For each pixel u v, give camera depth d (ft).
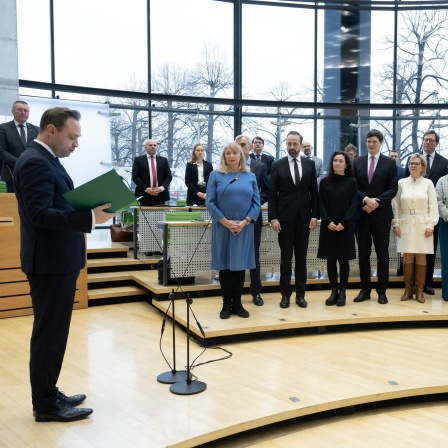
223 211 13.93
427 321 15.21
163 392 9.97
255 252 16.06
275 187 15.66
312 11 33.04
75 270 8.18
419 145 33.22
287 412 9.19
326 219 15.47
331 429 9.57
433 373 11.29
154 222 20.80
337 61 33.47
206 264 17.71
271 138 33.04
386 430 9.54
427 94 33.40
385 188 16.06
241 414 9.01
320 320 14.29
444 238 16.70
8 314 15.76
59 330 8.17
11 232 15.69
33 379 8.31
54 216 7.45
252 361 11.98
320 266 19.10
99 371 11.11
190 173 22.38
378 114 33.24
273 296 17.47
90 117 29.84
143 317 15.98
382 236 16.10
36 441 7.84
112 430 8.28
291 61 33.27
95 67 30.01
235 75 32.73
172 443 7.86
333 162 15.53
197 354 12.42
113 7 30.09
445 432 9.47
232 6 32.42
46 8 28.45
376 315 14.83
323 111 33.22
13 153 16.96
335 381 10.76
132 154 31.19
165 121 31.63
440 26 32.68
